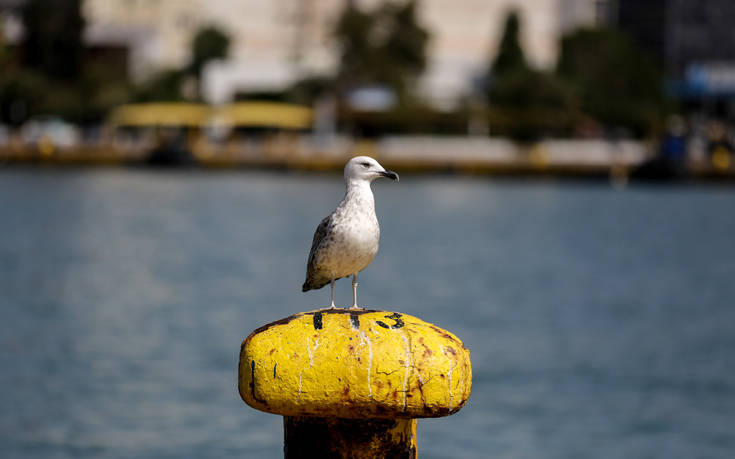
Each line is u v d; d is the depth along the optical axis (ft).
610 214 154.40
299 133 267.80
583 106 274.77
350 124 259.80
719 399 47.39
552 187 209.36
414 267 93.50
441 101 278.05
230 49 311.68
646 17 472.44
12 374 48.57
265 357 16.42
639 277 90.74
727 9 459.73
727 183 217.97
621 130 275.39
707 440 41.19
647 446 39.96
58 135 246.88
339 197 169.58
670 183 216.74
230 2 354.33
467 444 39.75
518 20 290.35
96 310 66.74
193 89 295.28
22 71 266.36
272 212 143.54
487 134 256.73
